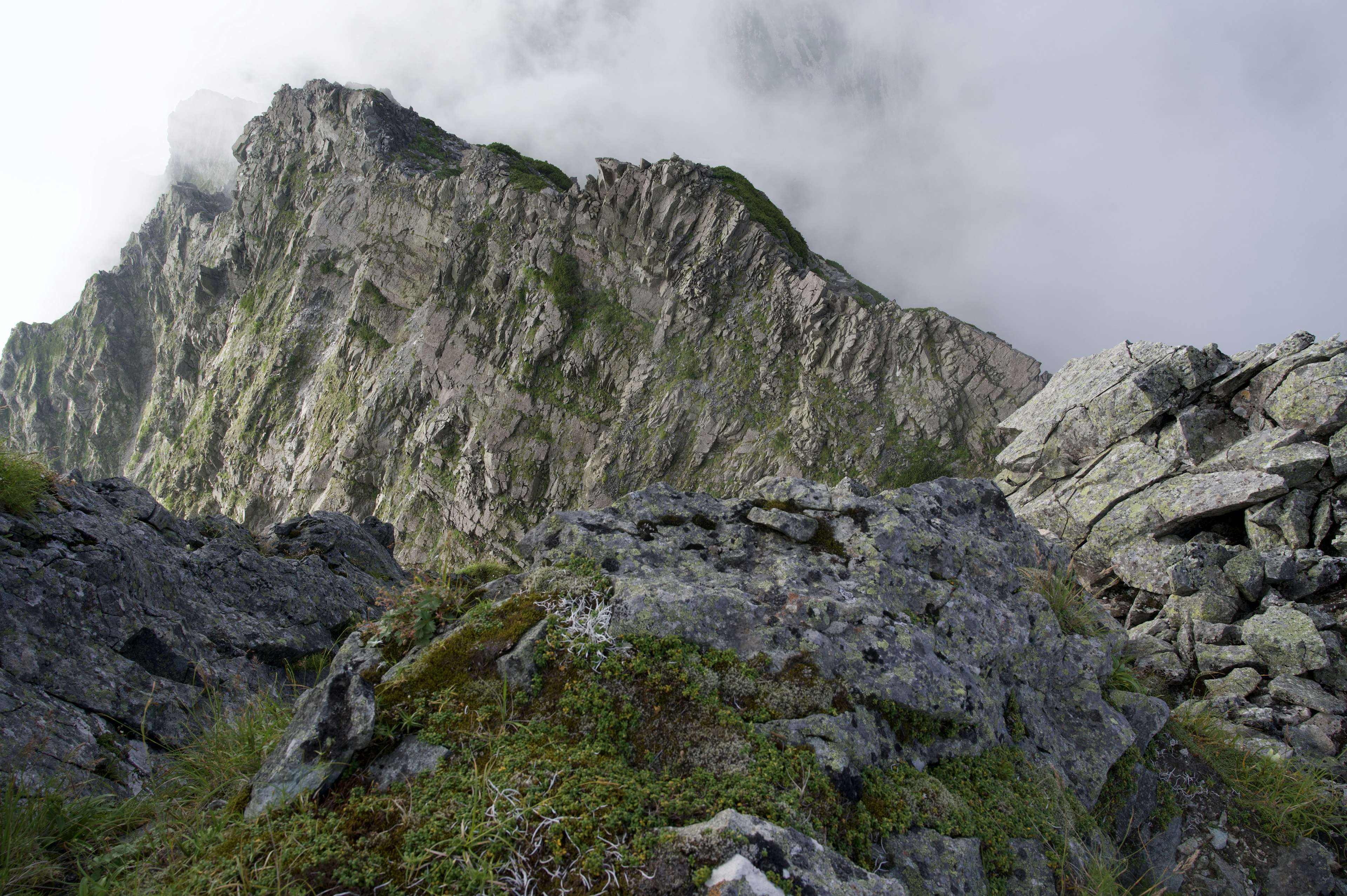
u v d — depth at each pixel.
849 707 4.34
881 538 5.95
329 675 3.89
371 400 63.53
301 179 79.50
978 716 4.84
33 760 4.89
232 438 74.31
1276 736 7.39
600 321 59.88
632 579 4.84
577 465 57.88
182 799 4.50
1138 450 12.22
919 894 3.64
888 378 55.59
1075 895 4.32
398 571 13.84
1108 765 5.47
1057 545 8.23
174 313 108.50
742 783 3.53
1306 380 10.77
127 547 7.99
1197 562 9.87
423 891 2.81
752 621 4.70
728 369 58.00
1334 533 9.40
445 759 3.48
